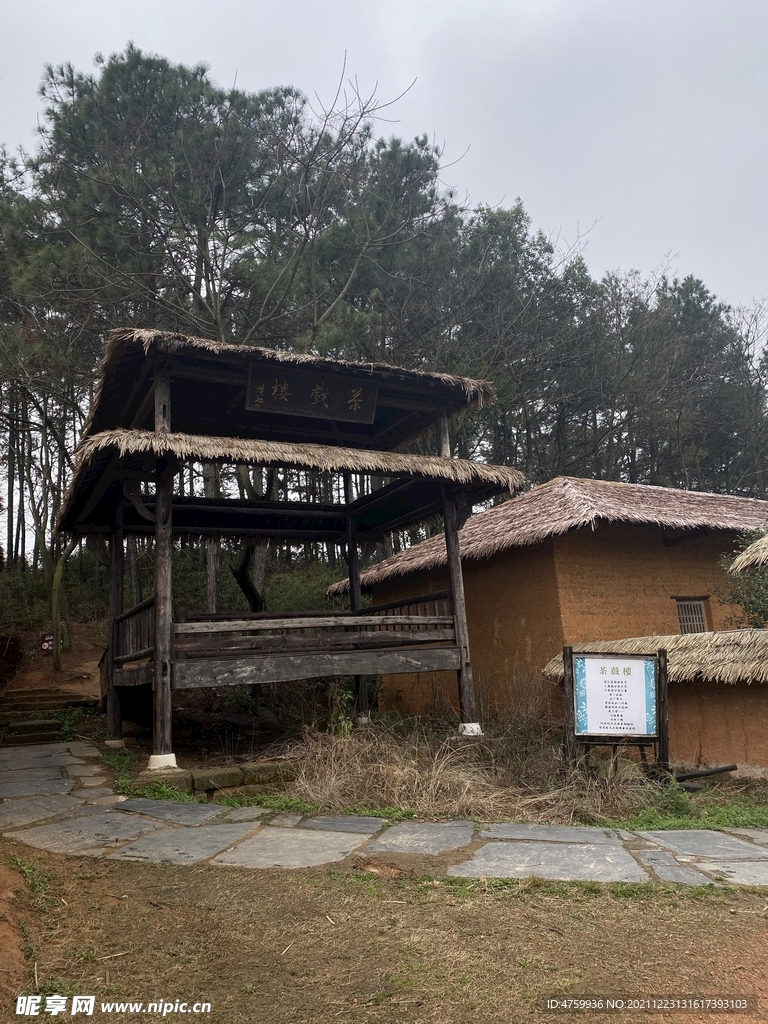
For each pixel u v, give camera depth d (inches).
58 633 628.1
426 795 259.3
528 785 280.7
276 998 119.6
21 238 569.9
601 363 835.4
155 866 182.2
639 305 878.4
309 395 348.2
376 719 451.2
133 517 432.1
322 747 307.3
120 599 421.7
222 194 577.9
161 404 319.3
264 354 325.4
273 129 577.6
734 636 327.6
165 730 298.5
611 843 209.5
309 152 587.5
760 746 314.5
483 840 211.5
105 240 559.5
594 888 167.6
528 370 766.5
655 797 268.4
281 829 220.8
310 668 331.6
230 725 473.4
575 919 151.1
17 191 606.2
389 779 270.5
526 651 452.1
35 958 129.4
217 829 219.8
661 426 961.5
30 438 783.1
